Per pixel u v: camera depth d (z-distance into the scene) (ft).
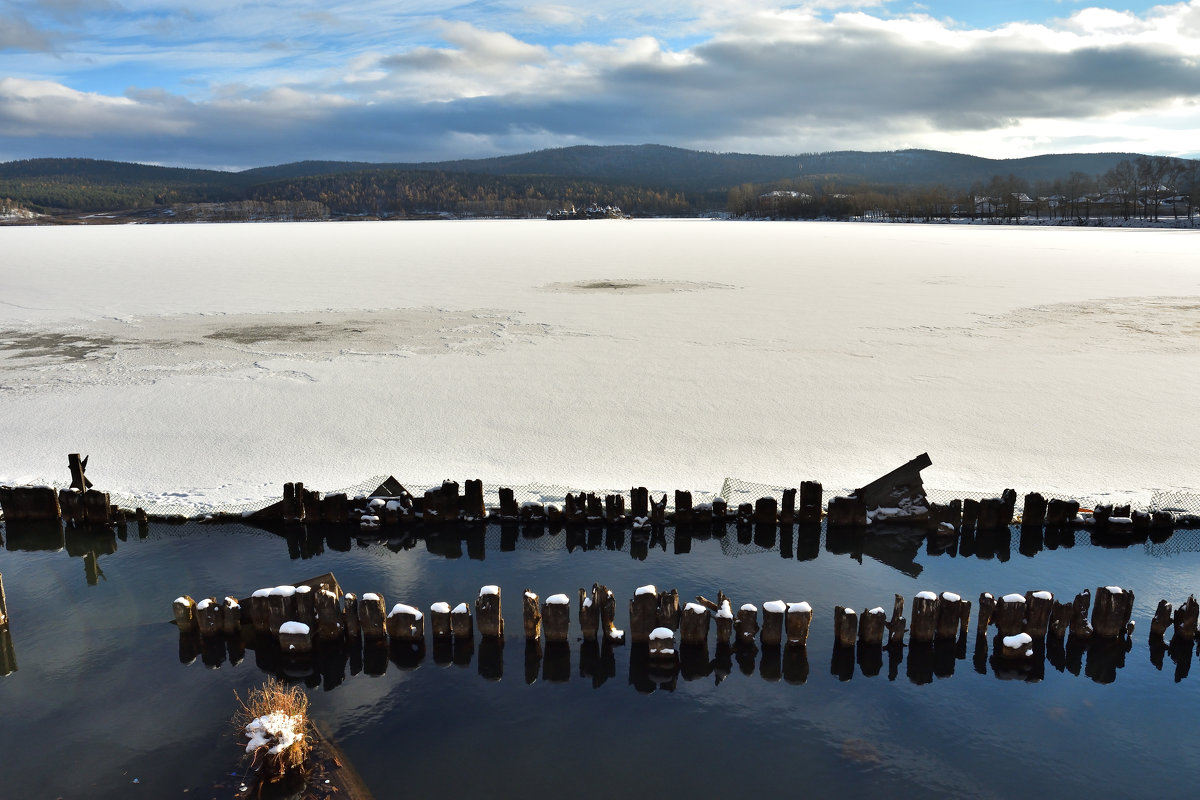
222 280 166.20
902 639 37.68
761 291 146.51
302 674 35.32
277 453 59.16
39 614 39.91
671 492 52.26
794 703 33.40
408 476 54.80
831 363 87.66
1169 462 56.65
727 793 28.30
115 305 131.13
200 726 31.60
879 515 49.26
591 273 178.81
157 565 44.62
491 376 82.12
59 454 58.75
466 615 37.11
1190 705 33.40
